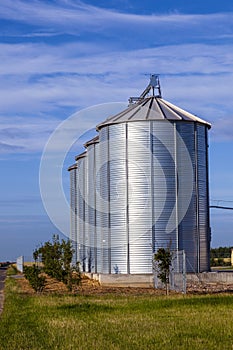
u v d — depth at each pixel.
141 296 36.47
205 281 47.31
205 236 49.75
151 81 52.19
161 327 22.47
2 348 18.58
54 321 24.64
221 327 22.27
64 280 44.41
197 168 49.44
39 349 18.31
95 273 53.00
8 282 58.41
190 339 19.70
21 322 25.09
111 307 29.75
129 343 19.16
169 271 39.72
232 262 98.56
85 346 18.69
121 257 48.28
